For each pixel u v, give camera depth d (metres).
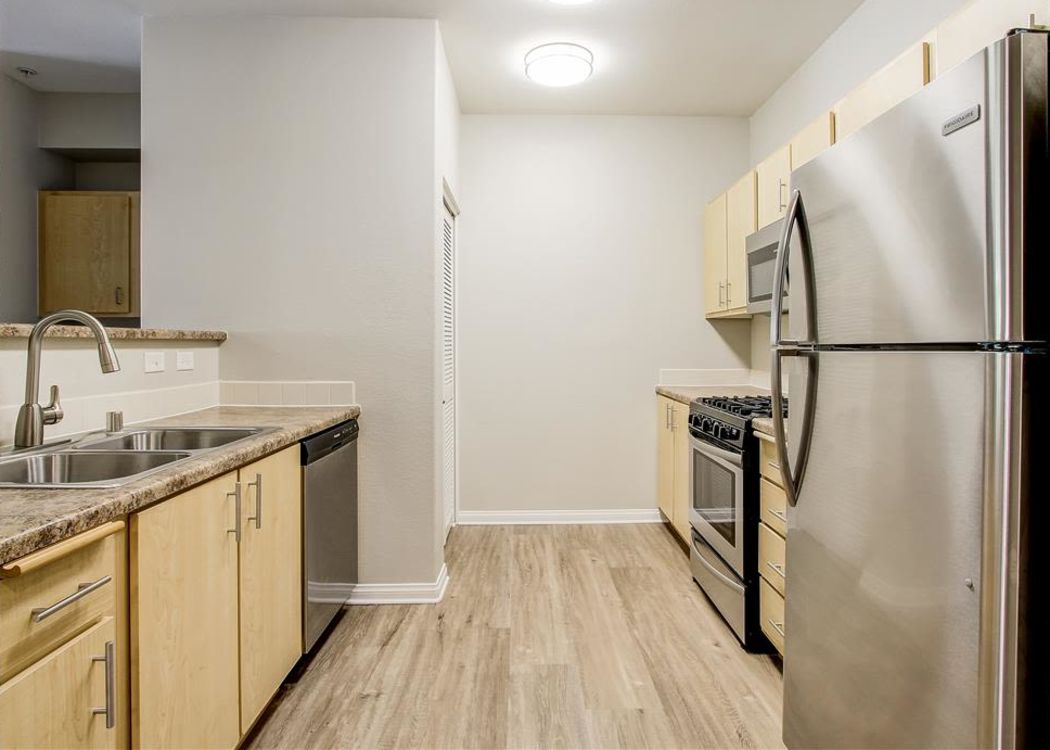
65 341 1.76
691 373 3.82
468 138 3.76
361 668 2.10
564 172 3.79
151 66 2.61
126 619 1.12
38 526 0.88
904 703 1.13
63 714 0.93
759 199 2.89
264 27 2.61
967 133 0.96
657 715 1.83
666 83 3.33
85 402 1.84
